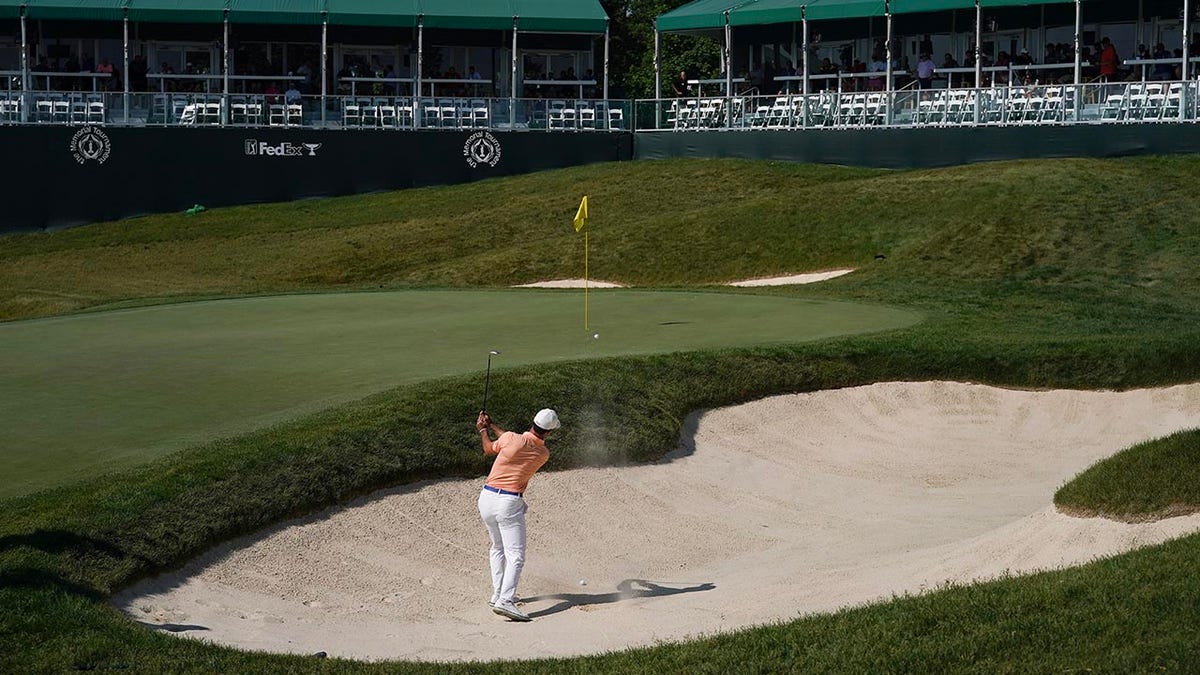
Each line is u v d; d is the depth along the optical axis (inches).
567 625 399.5
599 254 1334.9
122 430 485.4
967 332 753.6
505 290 952.9
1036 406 672.4
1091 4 1604.3
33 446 463.5
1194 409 661.9
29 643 323.9
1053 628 321.7
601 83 2588.6
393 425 497.4
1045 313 879.7
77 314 804.0
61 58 1813.5
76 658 319.9
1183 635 309.1
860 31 1800.0
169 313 805.2
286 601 398.3
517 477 408.8
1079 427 656.4
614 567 465.4
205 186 1678.2
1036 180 1328.7
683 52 2598.4
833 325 765.9
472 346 665.0
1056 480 587.2
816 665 316.5
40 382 571.8
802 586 428.8
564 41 1908.2
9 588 344.2
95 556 374.9
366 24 1717.5
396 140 1717.5
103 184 1648.6
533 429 414.9
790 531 516.4
